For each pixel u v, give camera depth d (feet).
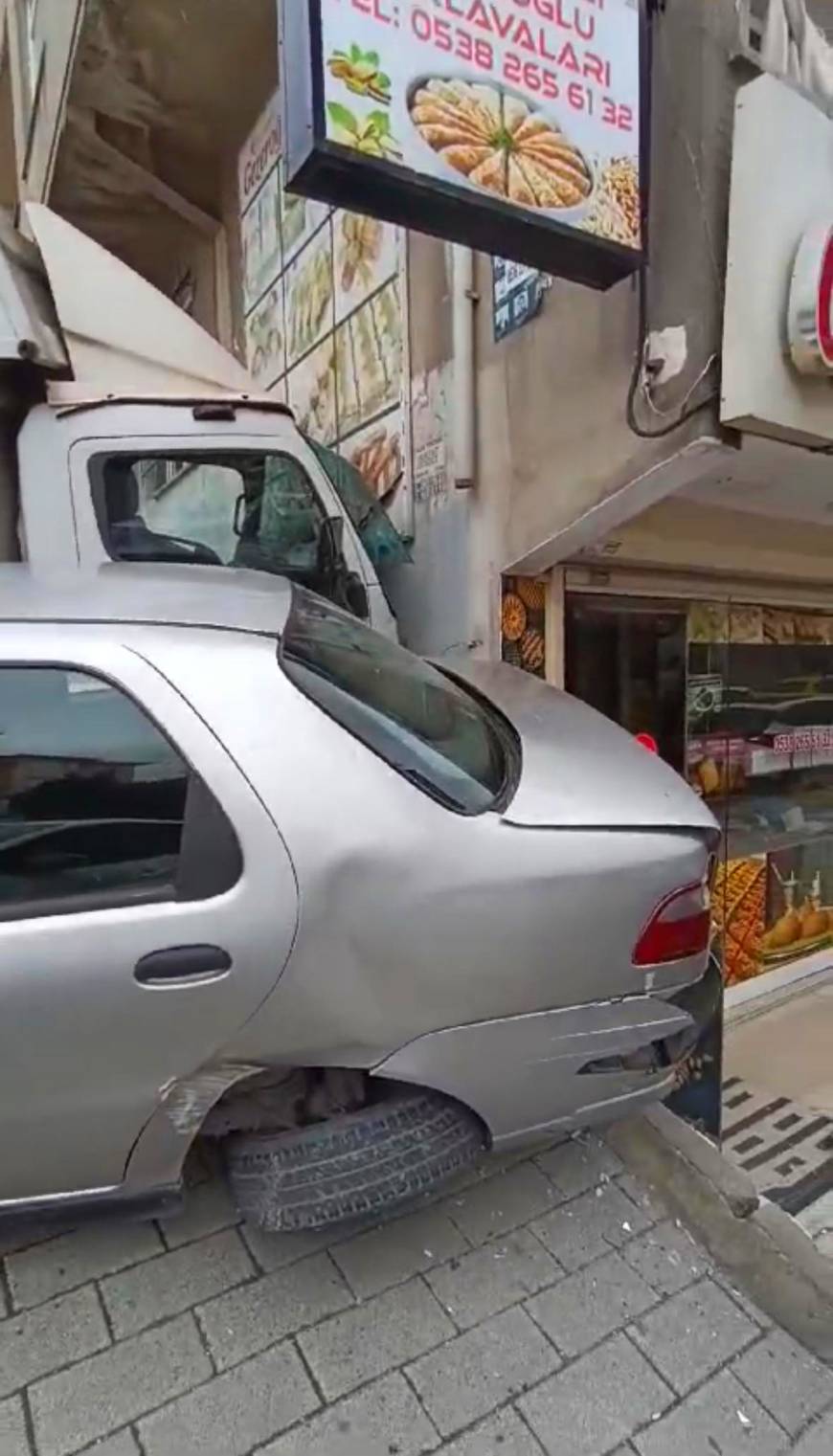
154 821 5.94
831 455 11.03
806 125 9.89
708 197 9.73
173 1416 5.98
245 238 23.90
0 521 11.03
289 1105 6.81
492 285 13.35
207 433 11.46
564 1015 6.50
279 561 11.77
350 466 14.66
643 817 6.82
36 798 5.92
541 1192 8.19
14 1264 7.20
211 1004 5.88
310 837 5.92
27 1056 5.75
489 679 9.53
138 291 12.71
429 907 6.06
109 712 6.00
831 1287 7.10
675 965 6.79
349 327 18.33
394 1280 7.15
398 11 8.11
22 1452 5.71
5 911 5.78
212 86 21.07
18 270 12.00
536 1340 6.66
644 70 9.64
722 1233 7.70
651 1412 6.15
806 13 11.23
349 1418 6.01
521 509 12.92
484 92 8.63
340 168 8.05
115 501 11.14
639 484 10.94
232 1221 7.66
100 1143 6.12
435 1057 6.29
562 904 6.34
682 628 17.44
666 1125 9.07
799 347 9.78
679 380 10.15
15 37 26.63
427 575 15.48
